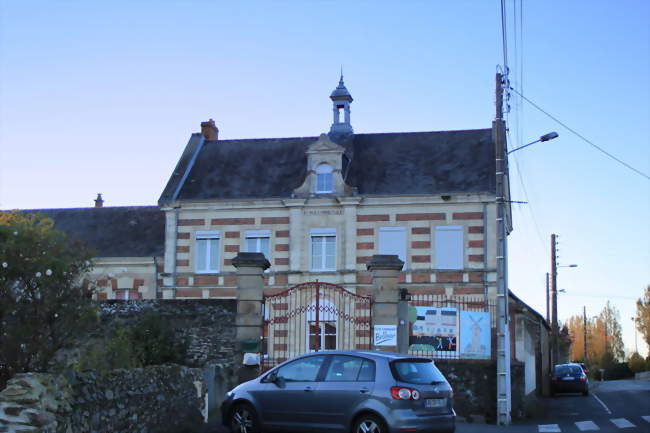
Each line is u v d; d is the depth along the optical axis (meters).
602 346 89.44
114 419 12.79
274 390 14.48
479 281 31.69
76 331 13.62
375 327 20.47
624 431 18.86
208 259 34.25
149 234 38.16
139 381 13.90
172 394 15.29
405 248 32.50
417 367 13.84
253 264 21.14
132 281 35.75
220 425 16.53
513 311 30.95
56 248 13.37
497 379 21.89
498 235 22.95
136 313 22.03
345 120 37.84
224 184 35.53
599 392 39.97
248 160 36.91
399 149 35.91
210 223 34.38
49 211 40.72
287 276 33.12
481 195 32.06
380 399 13.23
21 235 12.99
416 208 32.66
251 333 20.84
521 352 30.50
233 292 33.75
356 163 35.41
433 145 35.72
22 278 12.73
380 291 20.69
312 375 14.22
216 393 18.53
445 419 13.62
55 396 11.14
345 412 13.54
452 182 33.25
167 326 21.52
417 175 34.03
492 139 35.25
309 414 13.94
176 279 34.25
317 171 33.94
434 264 32.19
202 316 21.61
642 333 62.62
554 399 35.47
